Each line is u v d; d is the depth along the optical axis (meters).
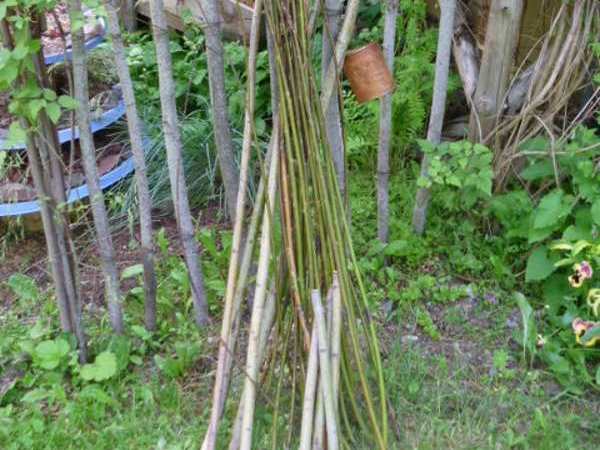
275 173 2.33
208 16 2.65
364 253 3.42
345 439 2.53
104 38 3.97
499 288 3.28
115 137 3.93
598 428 2.67
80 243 3.59
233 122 3.92
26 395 2.71
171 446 2.58
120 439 2.61
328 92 2.44
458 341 3.07
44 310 3.16
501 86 3.32
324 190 2.29
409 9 3.89
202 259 3.43
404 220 3.59
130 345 2.94
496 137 3.40
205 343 3.00
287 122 2.25
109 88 4.04
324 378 2.26
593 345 2.96
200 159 3.83
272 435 2.41
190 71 4.22
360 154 3.91
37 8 2.35
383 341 3.03
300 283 2.33
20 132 2.45
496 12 3.18
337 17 2.59
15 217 3.58
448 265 3.38
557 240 3.14
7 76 2.30
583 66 3.30
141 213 2.82
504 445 2.61
